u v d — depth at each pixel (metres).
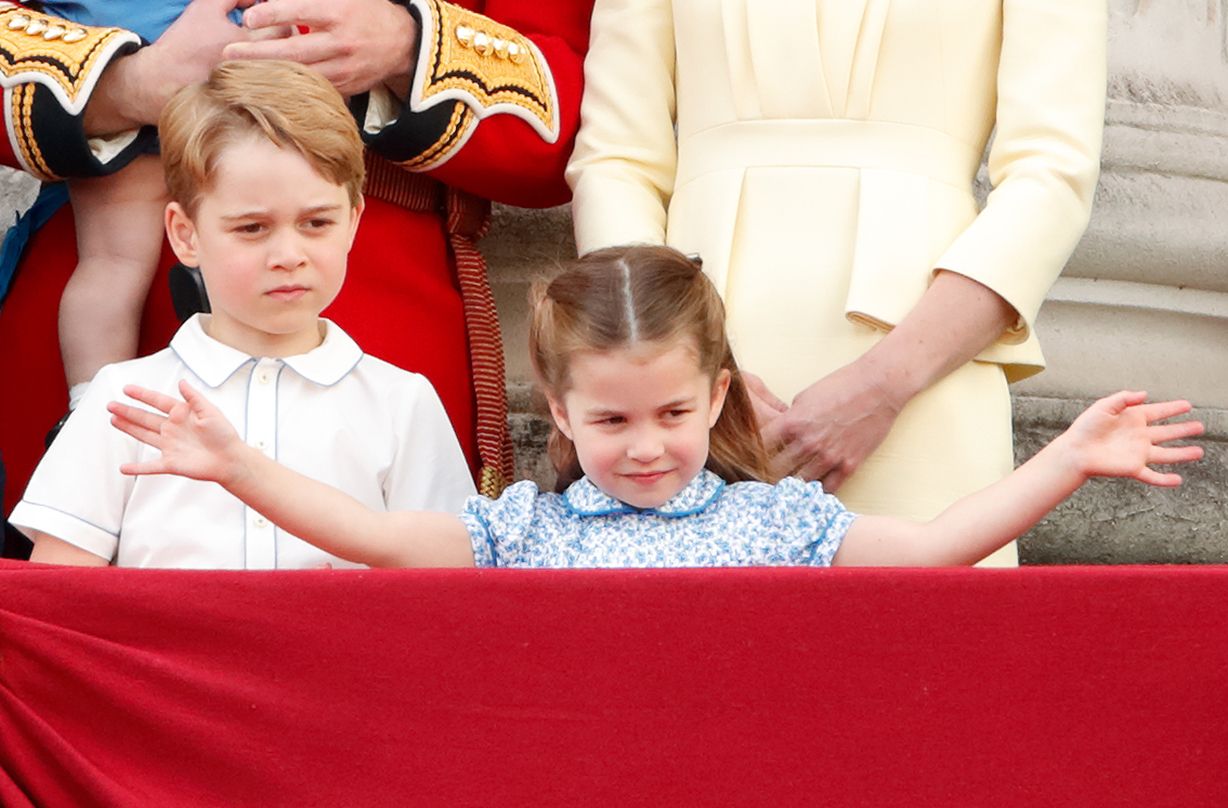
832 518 9.51
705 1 11.78
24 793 7.04
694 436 9.38
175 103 9.97
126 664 7.15
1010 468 11.14
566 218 14.77
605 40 12.45
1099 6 11.60
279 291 9.81
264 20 11.13
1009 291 10.78
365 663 7.14
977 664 7.13
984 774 7.09
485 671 7.12
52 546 9.67
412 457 10.25
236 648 7.17
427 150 11.57
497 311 14.58
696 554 9.51
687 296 9.41
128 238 11.69
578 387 9.32
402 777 7.08
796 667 7.12
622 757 7.08
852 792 7.07
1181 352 15.38
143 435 8.52
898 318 10.84
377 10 11.40
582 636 7.13
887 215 11.06
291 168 9.73
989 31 11.53
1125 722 7.13
